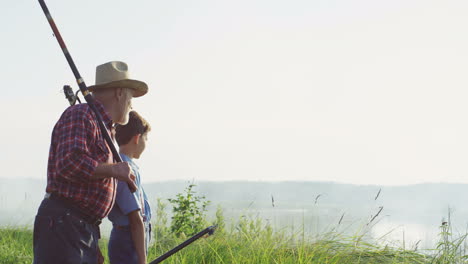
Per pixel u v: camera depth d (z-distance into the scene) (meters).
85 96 3.39
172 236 8.41
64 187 3.25
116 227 4.03
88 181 3.21
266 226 6.45
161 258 4.11
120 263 4.01
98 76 3.65
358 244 6.01
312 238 6.12
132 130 4.18
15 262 7.28
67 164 3.14
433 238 6.00
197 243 6.69
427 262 5.77
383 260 5.79
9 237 8.63
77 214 3.27
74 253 3.24
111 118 3.56
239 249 6.28
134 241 3.92
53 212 3.25
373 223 6.03
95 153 3.30
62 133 3.24
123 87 3.64
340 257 5.86
